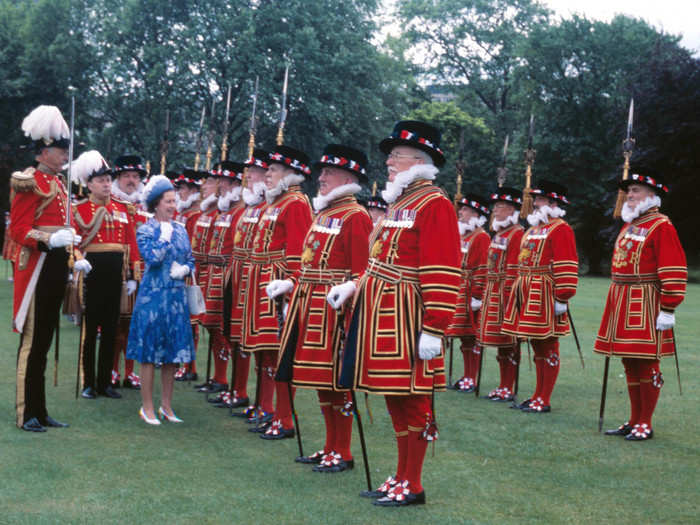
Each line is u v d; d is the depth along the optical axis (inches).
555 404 275.4
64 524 140.3
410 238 159.9
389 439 217.9
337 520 148.3
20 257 211.5
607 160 1378.0
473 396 293.7
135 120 1214.9
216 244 283.9
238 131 1213.1
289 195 224.8
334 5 1237.7
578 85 1406.3
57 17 1298.0
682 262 222.4
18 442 197.2
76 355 335.3
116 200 275.4
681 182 1139.3
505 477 182.2
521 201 301.7
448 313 153.6
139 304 229.3
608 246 1306.6
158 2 1158.3
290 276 213.9
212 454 195.9
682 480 182.2
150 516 146.5
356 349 163.6
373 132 1245.7
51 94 1311.5
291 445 209.6
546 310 264.2
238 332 249.1
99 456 187.8
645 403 223.9
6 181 1074.7
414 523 147.9
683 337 447.8
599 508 160.6
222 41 1138.0
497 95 1892.2
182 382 303.6
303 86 1143.0
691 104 1128.8
